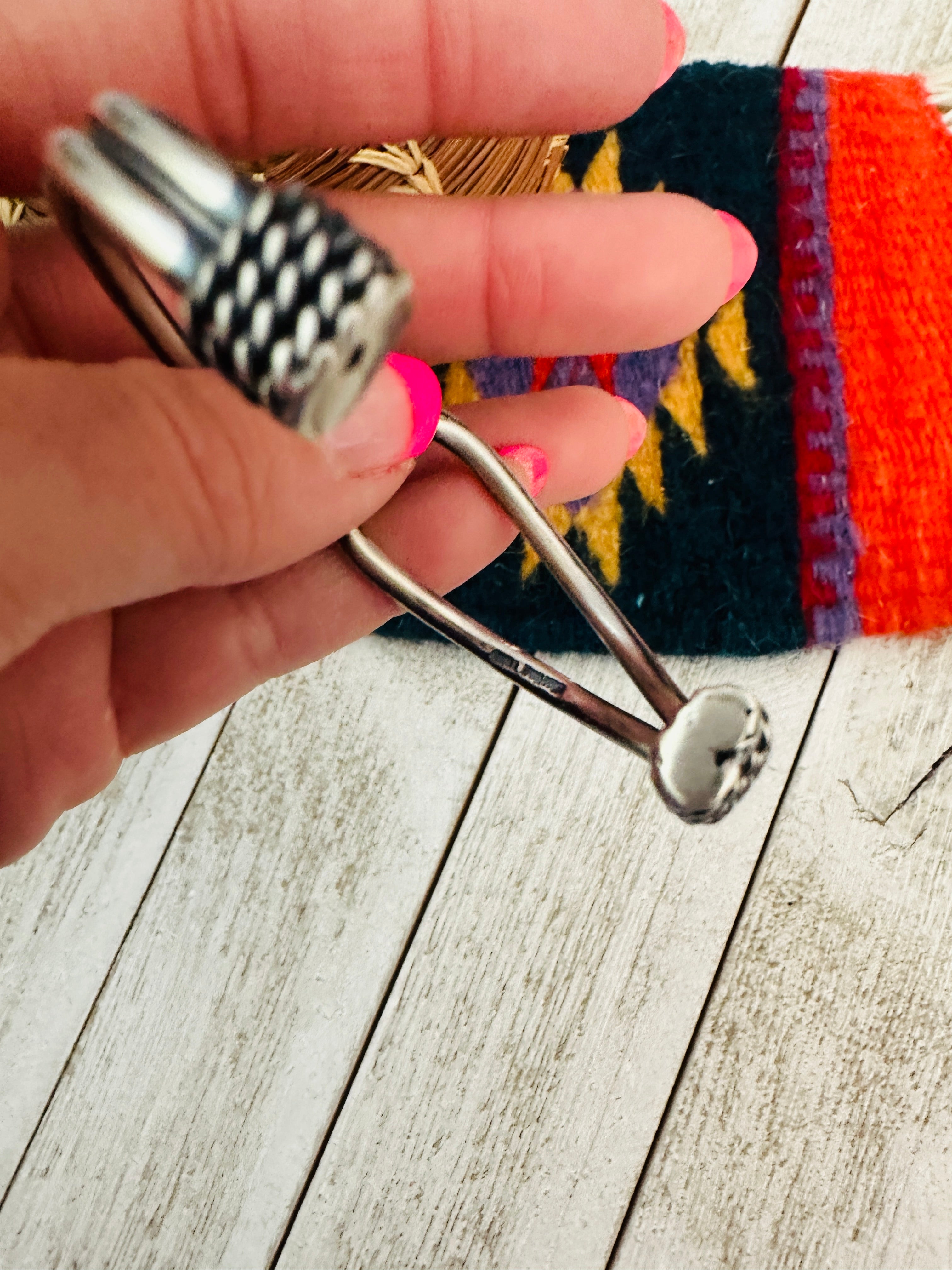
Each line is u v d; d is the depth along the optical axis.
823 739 0.48
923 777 0.47
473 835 0.48
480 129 0.33
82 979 0.48
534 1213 0.46
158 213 0.13
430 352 0.36
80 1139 0.47
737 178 0.51
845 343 0.49
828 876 0.47
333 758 0.49
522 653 0.27
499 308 0.35
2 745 0.32
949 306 0.49
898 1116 0.46
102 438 0.22
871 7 0.51
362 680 0.49
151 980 0.48
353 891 0.48
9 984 0.48
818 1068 0.47
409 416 0.23
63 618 0.24
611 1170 0.46
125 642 0.34
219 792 0.49
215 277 0.13
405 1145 0.47
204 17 0.29
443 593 0.38
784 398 0.49
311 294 0.13
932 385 0.49
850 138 0.51
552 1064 0.47
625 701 0.47
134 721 0.36
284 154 0.34
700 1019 0.47
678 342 0.50
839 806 0.48
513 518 0.28
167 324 0.19
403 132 0.33
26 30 0.28
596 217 0.33
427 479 0.36
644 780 0.48
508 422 0.38
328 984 0.48
